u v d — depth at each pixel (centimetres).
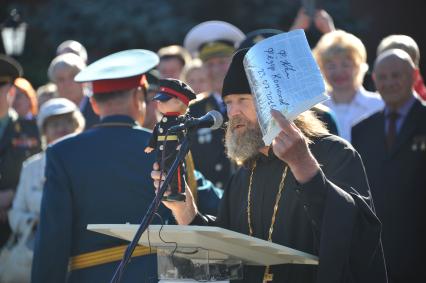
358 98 1739
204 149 1538
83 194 1126
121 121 1166
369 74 2006
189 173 1138
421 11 4484
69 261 1123
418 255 1578
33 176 1672
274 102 835
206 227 819
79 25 4206
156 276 1086
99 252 1120
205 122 863
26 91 2067
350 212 852
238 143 961
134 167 1138
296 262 924
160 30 4084
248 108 954
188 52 2238
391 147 1600
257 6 4184
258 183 973
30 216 1655
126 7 4184
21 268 1620
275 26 4166
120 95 1173
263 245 841
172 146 895
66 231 1109
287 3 4181
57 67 1934
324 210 849
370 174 1609
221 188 1524
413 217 1580
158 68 2162
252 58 873
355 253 876
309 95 831
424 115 1600
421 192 1584
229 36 1800
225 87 965
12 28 2777
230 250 876
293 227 934
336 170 917
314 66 849
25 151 1927
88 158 1137
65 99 1761
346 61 1720
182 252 896
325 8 4131
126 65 1189
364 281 884
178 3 4234
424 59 4500
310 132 954
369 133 1627
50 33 4228
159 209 1133
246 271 971
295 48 866
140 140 1155
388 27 4469
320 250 852
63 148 1148
